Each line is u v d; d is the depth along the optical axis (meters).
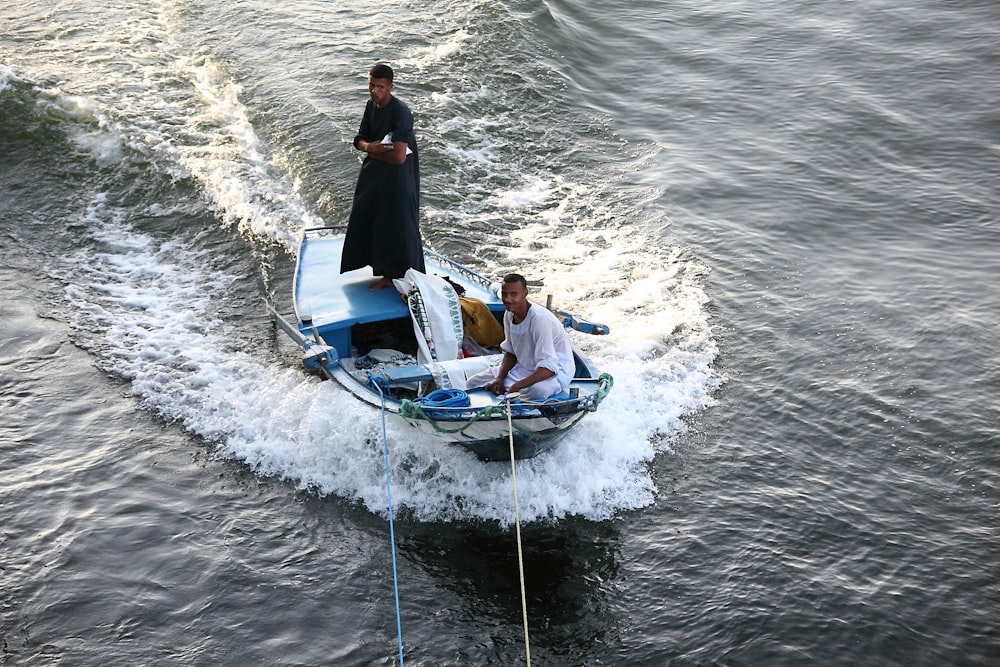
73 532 9.69
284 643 8.62
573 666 8.52
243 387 11.88
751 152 18.69
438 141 17.86
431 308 11.02
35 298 13.53
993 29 24.06
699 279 14.62
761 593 9.30
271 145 17.33
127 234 15.29
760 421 11.80
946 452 11.32
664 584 9.41
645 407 11.80
